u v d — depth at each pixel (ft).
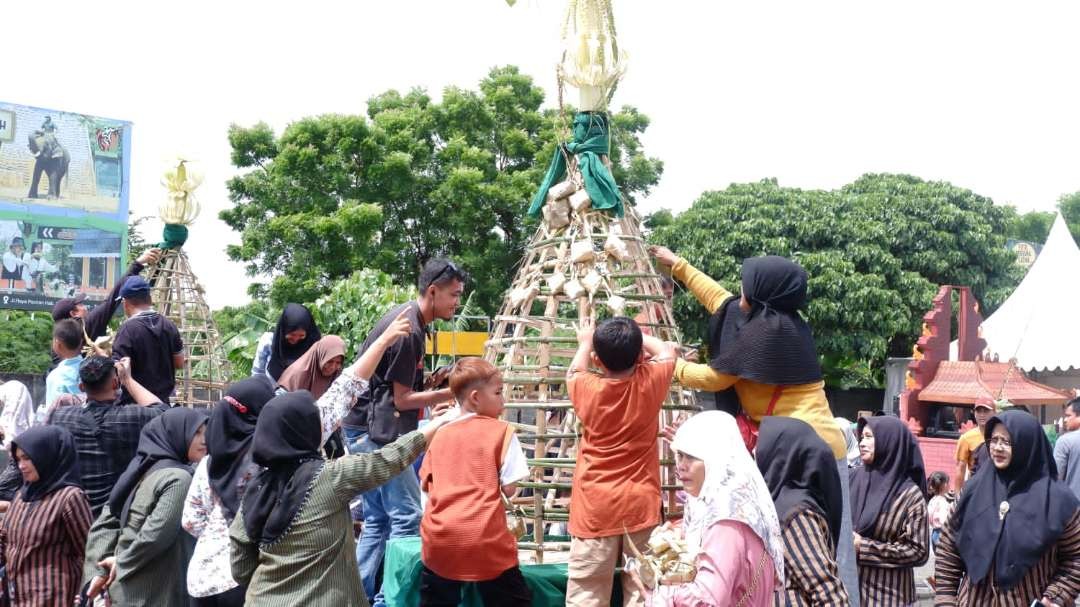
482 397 15.03
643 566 11.78
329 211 74.64
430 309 18.06
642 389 14.47
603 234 17.89
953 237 95.40
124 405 20.93
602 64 18.40
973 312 65.46
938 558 16.97
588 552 14.51
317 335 22.36
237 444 15.06
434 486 14.70
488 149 80.84
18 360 80.02
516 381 17.19
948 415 61.36
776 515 11.76
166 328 23.54
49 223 75.97
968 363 59.88
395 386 17.65
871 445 17.65
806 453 12.75
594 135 18.58
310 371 19.44
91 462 19.65
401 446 13.85
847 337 87.45
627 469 14.48
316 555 12.94
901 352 96.07
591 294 16.98
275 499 13.10
